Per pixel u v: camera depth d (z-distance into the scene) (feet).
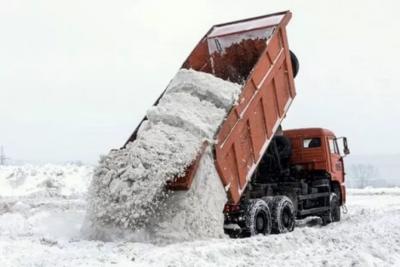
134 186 34.12
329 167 53.06
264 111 41.37
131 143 36.81
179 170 33.81
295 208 47.32
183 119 36.06
